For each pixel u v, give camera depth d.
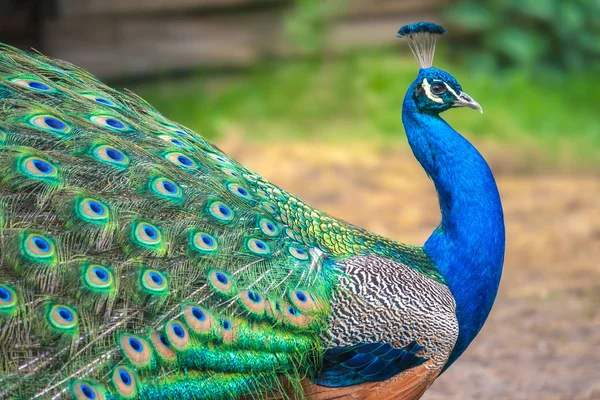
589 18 28.23
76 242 7.04
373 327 7.74
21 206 6.99
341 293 7.81
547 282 15.04
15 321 6.57
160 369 7.00
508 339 12.80
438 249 8.64
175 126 8.86
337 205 18.53
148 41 24.69
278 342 7.45
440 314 7.97
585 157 23.11
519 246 16.86
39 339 6.62
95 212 7.18
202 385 7.20
